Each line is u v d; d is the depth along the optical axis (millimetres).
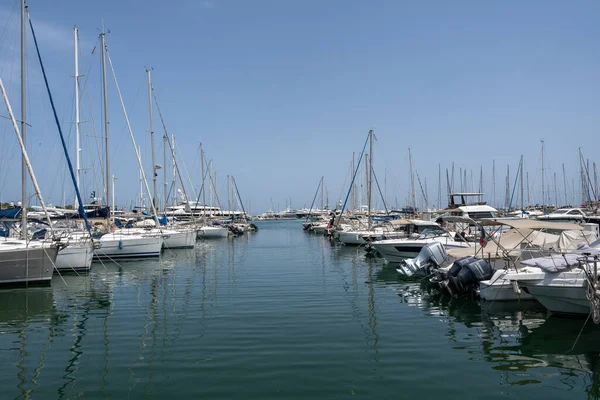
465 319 13359
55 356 10250
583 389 8398
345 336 11633
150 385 8570
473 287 16281
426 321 13164
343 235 42969
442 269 18141
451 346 10820
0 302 16203
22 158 20641
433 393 8203
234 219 77125
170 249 37812
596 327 12359
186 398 8000
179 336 11703
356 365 9547
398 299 16359
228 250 38000
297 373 9102
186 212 57125
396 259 26750
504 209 61281
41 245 19391
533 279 13266
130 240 29594
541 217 34062
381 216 56125
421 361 9797
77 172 30703
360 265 26922
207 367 9445
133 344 11078
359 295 17141
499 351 10453
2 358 10148
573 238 16953
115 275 22812
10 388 8492
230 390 8320
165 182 46875
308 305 15359
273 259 30641
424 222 30625
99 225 30062
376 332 12000
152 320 13391
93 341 11383
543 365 9594
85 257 23109
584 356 10125
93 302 16125
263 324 12820
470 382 8695
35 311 14766
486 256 17688
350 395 8109
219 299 16438
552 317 13492
